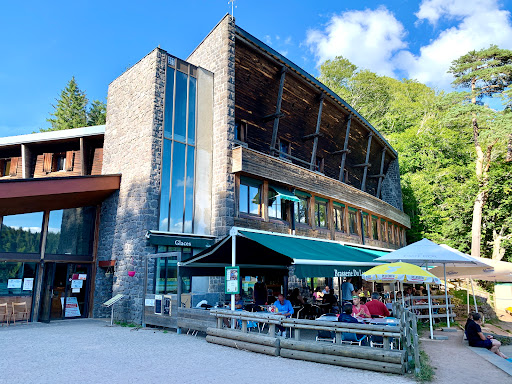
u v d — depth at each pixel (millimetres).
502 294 29109
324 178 22938
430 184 42312
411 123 54719
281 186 20062
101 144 21453
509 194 37281
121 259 16125
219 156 17656
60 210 17125
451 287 30750
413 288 19531
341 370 7871
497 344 11414
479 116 37250
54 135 20766
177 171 16641
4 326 14156
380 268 11703
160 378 6973
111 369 7609
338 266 13336
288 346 9109
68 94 55250
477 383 7164
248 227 17609
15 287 15305
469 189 37281
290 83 21469
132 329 13461
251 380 6953
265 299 15312
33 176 21953
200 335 12336
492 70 36594
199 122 17906
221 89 18188
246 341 9953
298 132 23734
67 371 7426
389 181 38125
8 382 6672
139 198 15867
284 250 12273
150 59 17031
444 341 12555
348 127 26531
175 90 17234
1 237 15172
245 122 19688
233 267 11453
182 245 15703
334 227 23844
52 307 16266
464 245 38406
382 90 59844
